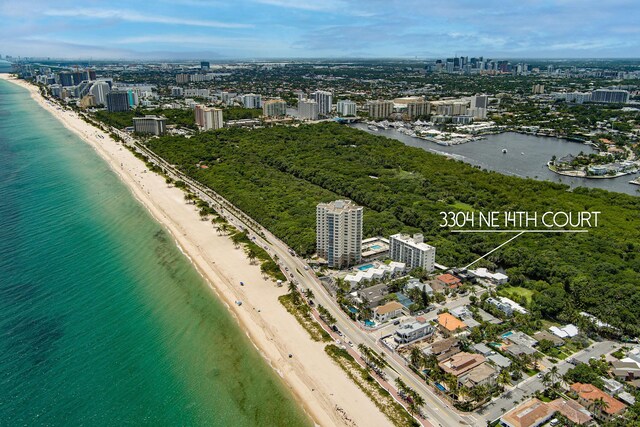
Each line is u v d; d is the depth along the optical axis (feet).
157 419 473.67
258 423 476.54
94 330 608.19
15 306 650.43
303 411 492.54
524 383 528.22
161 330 621.31
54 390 499.51
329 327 637.30
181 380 530.68
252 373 548.31
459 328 617.62
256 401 505.25
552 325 647.56
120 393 503.61
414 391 506.48
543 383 524.93
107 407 483.10
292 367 556.92
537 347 593.01
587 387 504.84
